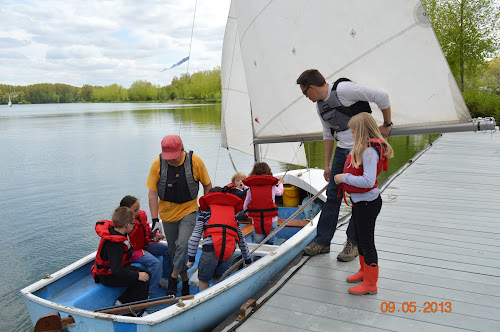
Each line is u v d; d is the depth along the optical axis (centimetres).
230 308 295
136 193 948
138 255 347
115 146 1806
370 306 283
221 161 1328
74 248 620
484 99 2125
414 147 1691
